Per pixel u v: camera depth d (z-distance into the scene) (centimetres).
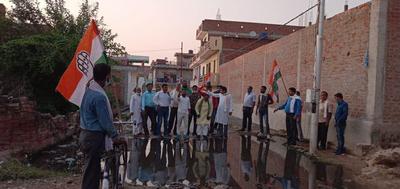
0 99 1084
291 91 1563
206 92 1672
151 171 1021
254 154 1309
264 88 1783
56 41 1689
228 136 1767
